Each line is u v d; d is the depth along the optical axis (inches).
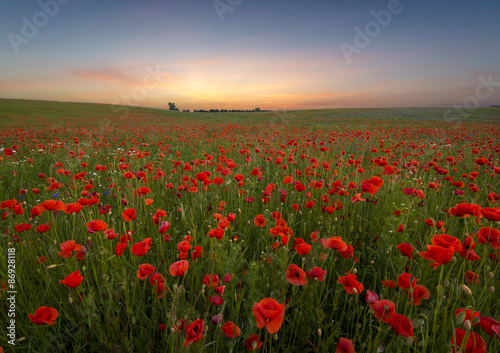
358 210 137.6
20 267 83.7
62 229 112.2
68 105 2576.3
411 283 57.3
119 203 140.0
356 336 67.6
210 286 68.1
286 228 82.2
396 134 512.7
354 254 100.5
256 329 64.8
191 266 87.4
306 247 71.7
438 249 54.2
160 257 95.2
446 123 946.1
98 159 290.8
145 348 66.9
